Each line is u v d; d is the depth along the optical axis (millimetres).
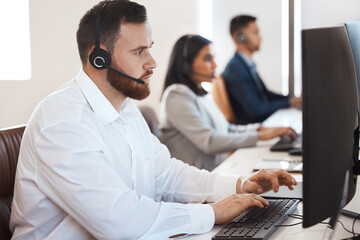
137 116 1564
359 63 1454
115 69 1332
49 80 3168
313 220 1010
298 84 4621
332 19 4488
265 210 1352
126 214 1173
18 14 3064
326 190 1035
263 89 4312
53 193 1229
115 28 1316
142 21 1347
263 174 1464
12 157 1462
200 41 3057
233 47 4664
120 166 1382
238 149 2645
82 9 3246
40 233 1296
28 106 3066
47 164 1208
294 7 4566
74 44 3248
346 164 1113
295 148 2461
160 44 4172
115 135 1380
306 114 973
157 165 1604
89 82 1354
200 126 2900
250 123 4152
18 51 3072
